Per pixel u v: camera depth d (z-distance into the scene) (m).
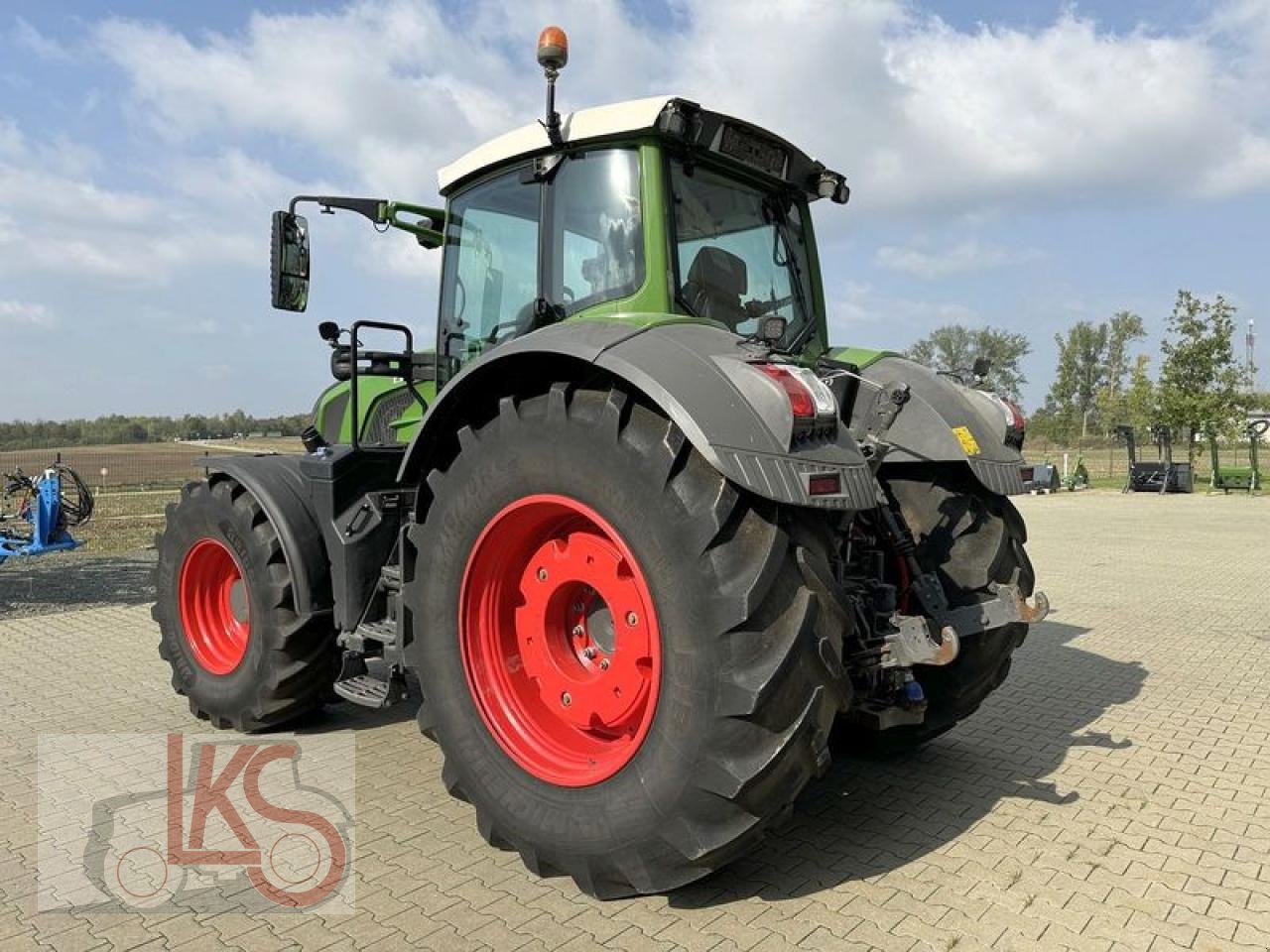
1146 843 3.08
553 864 2.78
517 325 3.61
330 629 4.14
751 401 2.51
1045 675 5.21
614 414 2.62
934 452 3.44
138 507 17.89
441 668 3.11
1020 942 2.47
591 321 2.91
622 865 2.60
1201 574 8.98
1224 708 4.59
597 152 3.30
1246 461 37.66
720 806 2.46
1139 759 3.89
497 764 2.94
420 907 2.69
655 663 2.55
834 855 3.00
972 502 3.56
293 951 2.47
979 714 4.50
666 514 2.51
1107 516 15.62
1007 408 3.71
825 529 2.69
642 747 2.58
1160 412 23.97
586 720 2.85
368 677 3.92
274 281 4.09
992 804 3.41
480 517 2.98
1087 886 2.78
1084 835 3.14
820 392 2.61
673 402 2.45
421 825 3.27
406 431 4.26
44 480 7.97
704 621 2.44
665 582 2.51
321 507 4.02
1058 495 21.31
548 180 3.43
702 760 2.44
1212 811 3.35
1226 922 2.57
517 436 2.86
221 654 4.46
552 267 3.42
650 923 2.58
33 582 8.64
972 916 2.60
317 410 4.96
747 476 2.37
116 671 5.41
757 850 3.04
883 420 3.55
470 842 3.13
